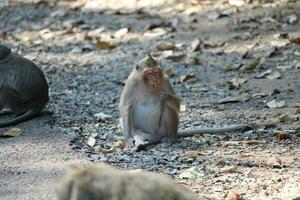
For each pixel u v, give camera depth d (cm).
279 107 1390
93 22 2230
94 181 589
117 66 1778
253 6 2136
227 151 1149
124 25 2148
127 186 581
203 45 1861
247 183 1008
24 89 1366
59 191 598
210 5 2211
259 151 1145
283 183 1004
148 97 1214
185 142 1210
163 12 2220
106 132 1276
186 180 1025
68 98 1532
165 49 1872
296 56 1714
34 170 1085
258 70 1647
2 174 1075
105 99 1519
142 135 1212
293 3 2117
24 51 1995
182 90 1556
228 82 1571
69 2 2509
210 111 1394
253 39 1869
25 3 2556
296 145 1173
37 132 1271
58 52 1955
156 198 577
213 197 955
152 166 1088
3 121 1371
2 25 2338
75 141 1218
